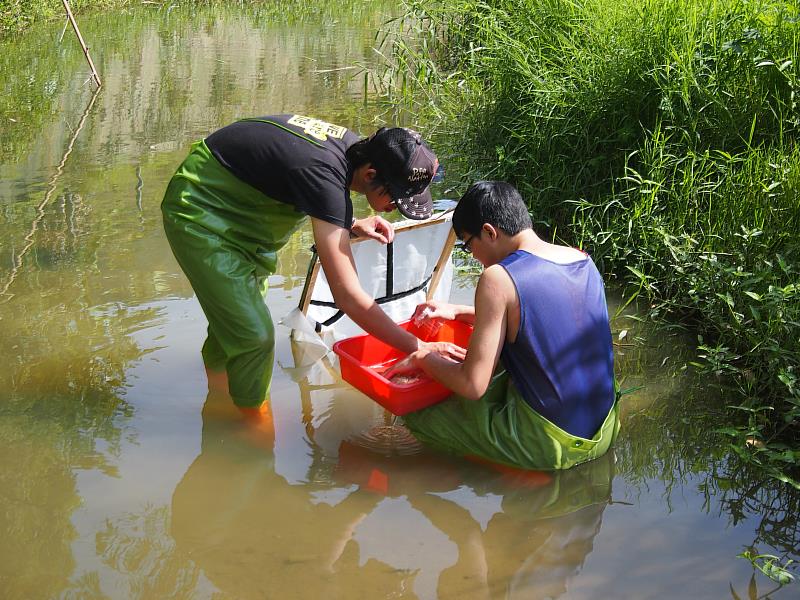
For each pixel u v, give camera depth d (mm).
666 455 3391
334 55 11164
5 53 10938
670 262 4500
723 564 2754
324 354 4258
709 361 3875
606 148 5469
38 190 6258
